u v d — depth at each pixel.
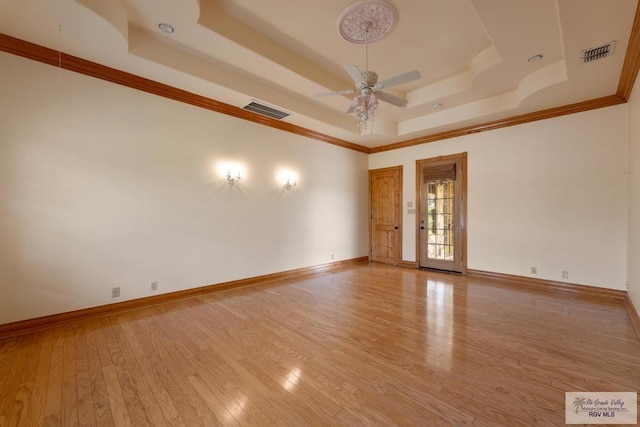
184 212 3.97
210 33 2.87
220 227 4.36
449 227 5.71
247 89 3.98
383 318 3.28
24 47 2.79
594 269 4.07
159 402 1.84
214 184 4.29
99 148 3.27
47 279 2.96
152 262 3.68
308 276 5.46
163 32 2.97
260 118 4.86
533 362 2.31
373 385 2.02
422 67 3.98
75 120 3.11
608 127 3.96
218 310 3.53
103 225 3.30
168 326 3.04
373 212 7.11
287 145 5.34
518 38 2.95
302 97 4.57
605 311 3.48
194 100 4.03
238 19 2.97
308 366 2.27
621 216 3.87
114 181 3.38
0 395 1.89
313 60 3.73
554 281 4.40
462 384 2.03
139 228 3.57
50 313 2.97
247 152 4.70
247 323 3.13
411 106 4.88
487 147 5.11
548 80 3.55
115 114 3.38
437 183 5.89
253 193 4.79
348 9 2.77
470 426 1.62
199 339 2.74
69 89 3.07
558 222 4.38
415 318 3.28
